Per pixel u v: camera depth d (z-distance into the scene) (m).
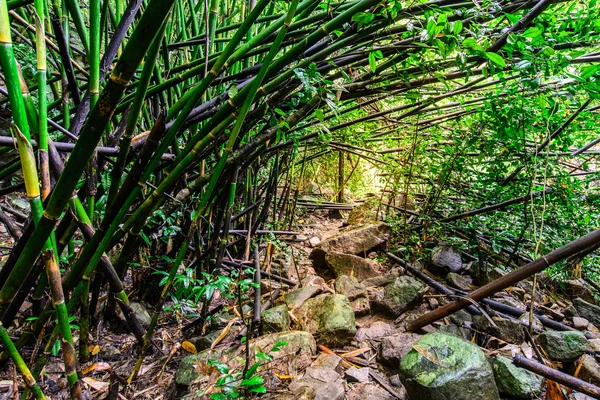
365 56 1.44
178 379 1.39
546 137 1.89
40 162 0.94
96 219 1.77
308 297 1.97
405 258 2.34
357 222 3.71
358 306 2.04
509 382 1.34
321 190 5.11
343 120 2.60
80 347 1.23
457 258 2.55
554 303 2.26
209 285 1.28
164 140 1.15
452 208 2.85
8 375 1.42
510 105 1.83
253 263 2.20
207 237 2.13
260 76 1.07
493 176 2.33
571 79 1.38
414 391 1.22
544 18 1.24
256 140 1.53
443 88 1.98
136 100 1.07
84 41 1.37
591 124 1.92
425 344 1.31
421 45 1.17
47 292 1.59
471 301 1.59
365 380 1.46
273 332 1.66
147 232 1.71
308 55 1.52
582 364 1.47
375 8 1.18
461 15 1.32
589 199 2.16
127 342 1.70
